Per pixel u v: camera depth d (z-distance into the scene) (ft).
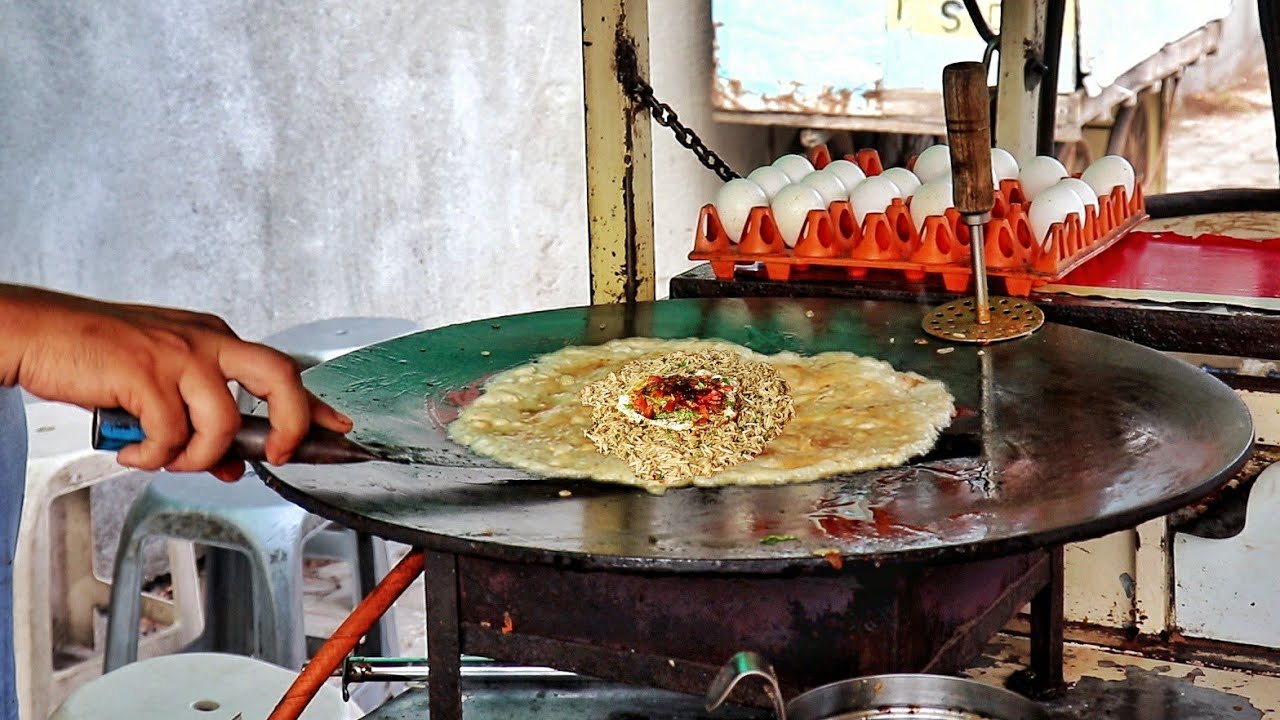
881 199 7.27
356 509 4.24
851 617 4.21
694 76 15.37
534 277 15.25
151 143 14.15
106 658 9.69
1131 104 16.40
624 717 5.36
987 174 5.88
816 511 4.25
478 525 4.12
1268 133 17.17
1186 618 6.07
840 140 16.85
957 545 3.80
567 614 4.49
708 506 4.34
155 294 14.42
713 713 5.32
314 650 12.25
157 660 6.88
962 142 5.82
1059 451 4.67
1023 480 4.42
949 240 6.75
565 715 5.41
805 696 3.60
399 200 15.14
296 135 14.87
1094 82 15.55
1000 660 5.88
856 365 5.75
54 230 13.51
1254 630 5.95
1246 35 17.10
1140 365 5.44
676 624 4.36
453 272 15.33
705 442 4.84
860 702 3.66
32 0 13.01
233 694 6.53
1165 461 4.41
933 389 5.39
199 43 14.28
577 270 15.19
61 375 3.56
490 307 15.38
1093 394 5.21
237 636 11.04
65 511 11.12
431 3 14.52
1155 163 17.39
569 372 5.85
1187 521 5.96
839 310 6.60
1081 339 5.86
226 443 3.72
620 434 4.97
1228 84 17.29
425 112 14.87
